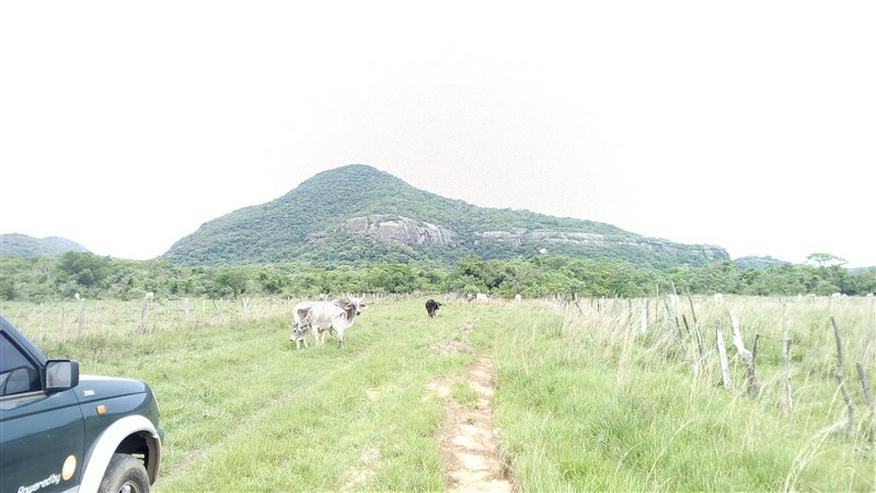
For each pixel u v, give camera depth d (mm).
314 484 6027
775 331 13836
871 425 6848
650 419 6988
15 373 3598
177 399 10219
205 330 20875
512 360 12672
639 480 5465
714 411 7234
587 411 7781
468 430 8406
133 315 26281
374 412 8859
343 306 20031
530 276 70438
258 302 43938
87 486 3961
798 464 5379
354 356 16109
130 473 4551
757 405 7773
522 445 6793
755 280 57531
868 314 14367
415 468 6359
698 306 16344
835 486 5094
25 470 3408
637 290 51688
